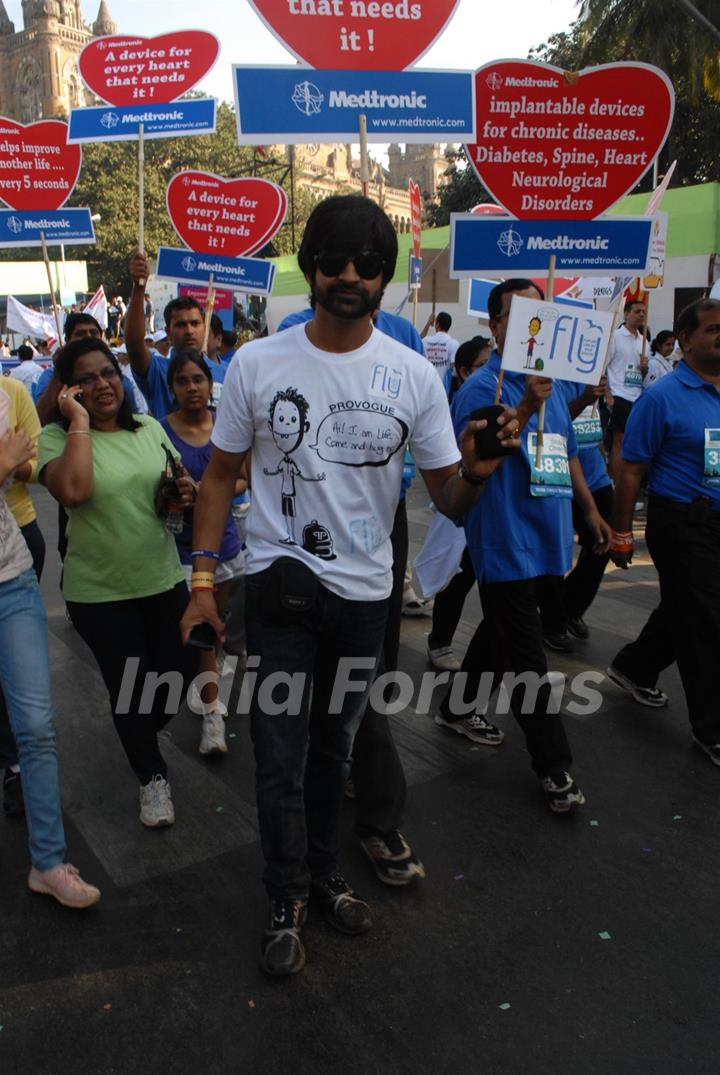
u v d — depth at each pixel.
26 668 2.50
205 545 2.30
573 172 3.32
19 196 5.54
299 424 2.11
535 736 3.03
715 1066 1.99
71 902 2.54
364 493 2.17
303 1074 1.99
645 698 3.89
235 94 3.30
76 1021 2.16
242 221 5.89
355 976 2.29
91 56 4.98
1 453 2.43
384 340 2.16
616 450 7.68
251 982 2.28
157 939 2.45
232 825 3.01
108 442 2.87
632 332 8.09
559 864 2.76
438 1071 1.99
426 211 35.72
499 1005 2.18
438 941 2.42
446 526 4.02
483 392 3.03
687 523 3.31
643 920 2.49
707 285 10.56
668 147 20.47
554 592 4.49
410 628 4.98
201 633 2.27
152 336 14.30
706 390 3.34
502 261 3.37
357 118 3.38
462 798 3.15
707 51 17.66
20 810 3.07
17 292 26.77
